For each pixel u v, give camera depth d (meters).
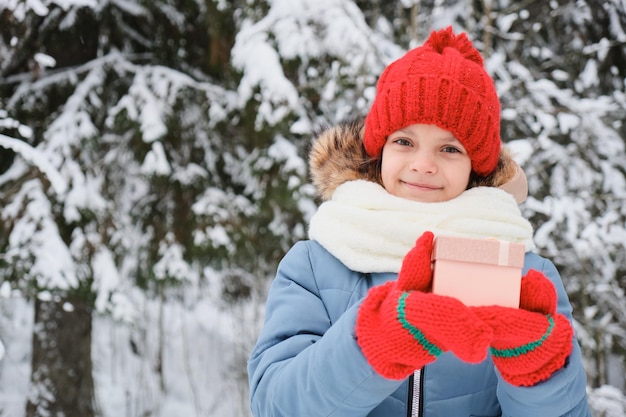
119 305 3.67
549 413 0.91
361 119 1.49
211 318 5.86
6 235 3.52
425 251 0.83
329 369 0.90
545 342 0.81
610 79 4.27
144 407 4.96
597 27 4.28
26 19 3.47
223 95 4.05
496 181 1.37
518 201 1.49
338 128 1.43
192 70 4.30
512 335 0.78
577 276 3.97
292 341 1.07
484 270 0.83
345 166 1.36
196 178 4.08
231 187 4.33
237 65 3.69
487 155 1.29
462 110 1.22
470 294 0.83
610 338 3.99
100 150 3.98
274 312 1.17
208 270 4.79
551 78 4.23
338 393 0.90
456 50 1.33
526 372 0.83
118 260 3.95
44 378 4.28
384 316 0.81
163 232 4.11
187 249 4.10
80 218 3.63
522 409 0.93
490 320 0.78
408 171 1.24
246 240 4.06
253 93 3.64
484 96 1.27
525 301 0.83
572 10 4.22
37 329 4.33
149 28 4.28
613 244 3.60
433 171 1.22
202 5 4.12
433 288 0.83
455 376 1.11
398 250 1.17
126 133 4.00
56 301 3.98
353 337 0.88
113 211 3.86
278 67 3.58
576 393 0.92
